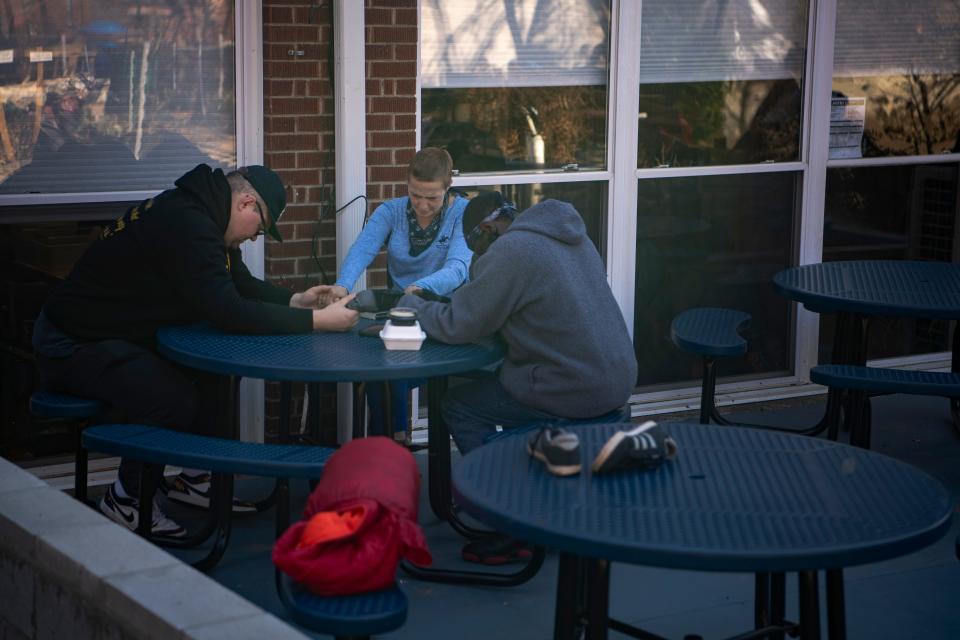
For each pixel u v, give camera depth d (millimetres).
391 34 5414
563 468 2957
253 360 3953
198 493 4871
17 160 4949
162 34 5113
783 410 6418
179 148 5223
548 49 5879
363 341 4281
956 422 6031
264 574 4285
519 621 3973
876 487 2914
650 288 6332
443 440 4609
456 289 4516
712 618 4023
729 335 5461
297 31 5277
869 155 6691
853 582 4316
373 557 2846
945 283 5527
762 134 6414
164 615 2701
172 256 4312
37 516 3295
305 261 5453
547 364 4172
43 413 4348
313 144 5395
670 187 6262
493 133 5832
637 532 2576
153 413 4375
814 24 6367
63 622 3111
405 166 5547
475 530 4609
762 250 6551
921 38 6703
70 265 5148
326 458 3668
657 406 6309
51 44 4934
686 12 6137
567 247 4227
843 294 5250
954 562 4504
